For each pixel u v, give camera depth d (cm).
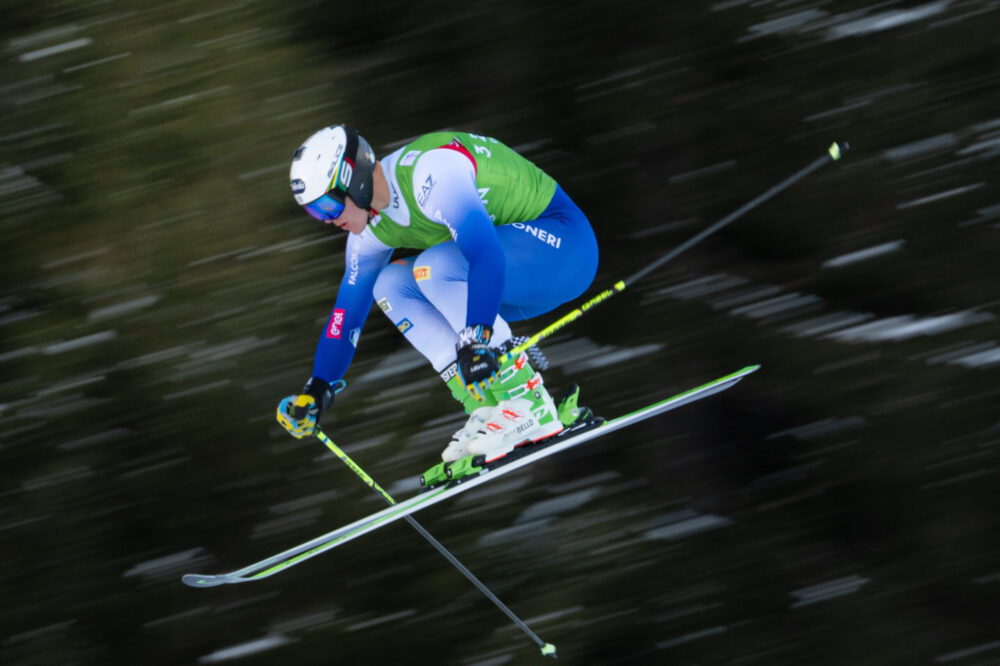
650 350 2553
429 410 2512
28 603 2458
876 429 2525
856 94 2519
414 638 2427
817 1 2539
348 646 2389
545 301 1112
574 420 1184
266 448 2447
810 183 2531
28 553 2462
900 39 2503
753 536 2494
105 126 2405
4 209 2366
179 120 2409
